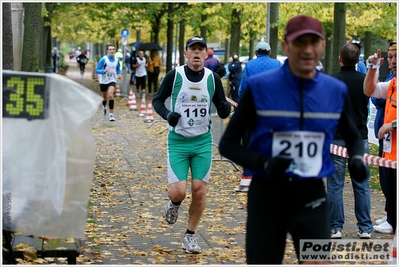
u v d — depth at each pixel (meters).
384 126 12.76
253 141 7.46
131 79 74.69
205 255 12.03
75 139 8.51
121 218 14.97
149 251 12.20
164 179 20.34
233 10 46.88
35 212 8.60
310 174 7.38
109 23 68.81
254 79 7.38
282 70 7.37
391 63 12.60
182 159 12.00
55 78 8.46
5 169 8.55
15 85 8.44
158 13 63.56
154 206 16.39
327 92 7.42
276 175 7.05
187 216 15.26
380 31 40.59
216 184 19.42
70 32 87.69
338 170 13.05
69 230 8.60
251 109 7.43
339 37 27.00
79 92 8.48
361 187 13.23
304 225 7.40
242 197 17.62
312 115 7.34
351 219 15.20
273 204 7.45
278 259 7.56
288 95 7.31
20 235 9.52
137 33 93.19
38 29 25.89
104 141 28.97
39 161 8.54
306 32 7.08
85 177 8.55
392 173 13.08
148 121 37.47
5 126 8.49
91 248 12.27
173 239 13.21
